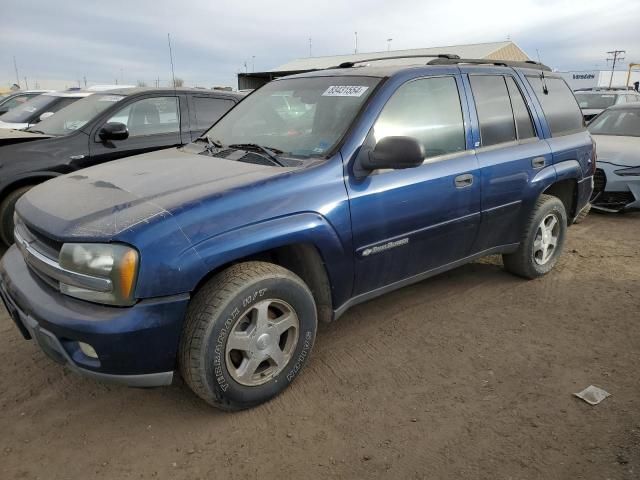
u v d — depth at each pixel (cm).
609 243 573
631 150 679
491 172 377
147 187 277
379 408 280
